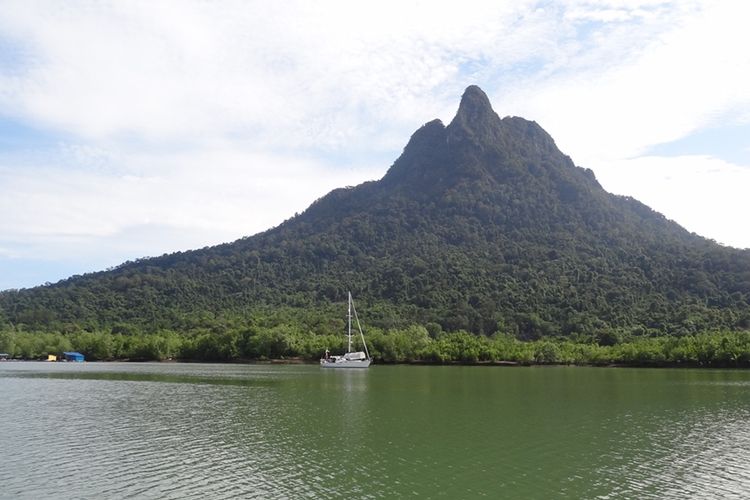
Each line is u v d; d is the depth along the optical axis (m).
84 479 42.97
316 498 38.72
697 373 145.38
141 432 60.91
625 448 53.34
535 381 120.06
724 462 48.41
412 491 40.25
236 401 86.06
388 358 186.75
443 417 70.56
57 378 130.75
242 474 44.31
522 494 39.66
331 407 79.25
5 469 45.81
